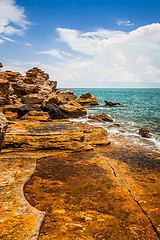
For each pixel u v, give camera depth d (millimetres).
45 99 20531
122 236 2859
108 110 28922
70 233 2822
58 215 3289
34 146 7031
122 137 11164
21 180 4473
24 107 14078
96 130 10469
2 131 3527
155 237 2889
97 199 3924
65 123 10039
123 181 4980
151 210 3623
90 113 24438
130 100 60781
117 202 3848
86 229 2961
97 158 6637
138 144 9602
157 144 9719
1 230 2588
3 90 16016
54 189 4281
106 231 2947
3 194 3721
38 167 5602
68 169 5543
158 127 15031
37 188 4293
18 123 9531
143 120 18906
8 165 5445
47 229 2867
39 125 9273
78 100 37906
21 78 31750
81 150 7344
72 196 4000
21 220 2891
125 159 7051
